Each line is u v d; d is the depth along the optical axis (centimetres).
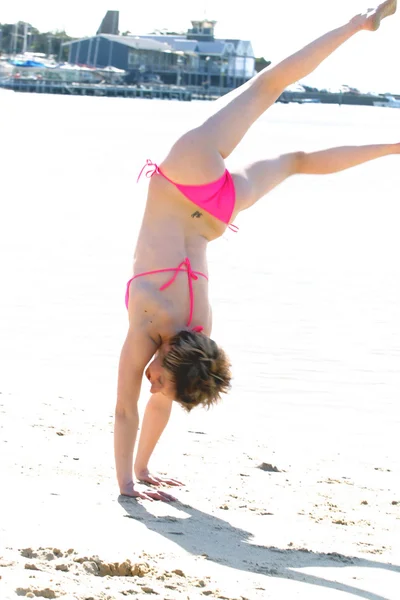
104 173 3120
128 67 15775
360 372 958
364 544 520
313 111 14425
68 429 718
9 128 5541
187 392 532
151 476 617
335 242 1819
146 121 7181
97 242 1694
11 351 976
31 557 440
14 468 600
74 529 489
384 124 8931
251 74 16062
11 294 1234
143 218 586
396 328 1141
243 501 591
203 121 580
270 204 2408
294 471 672
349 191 2812
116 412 576
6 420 729
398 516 579
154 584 424
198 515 550
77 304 1198
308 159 633
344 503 601
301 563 481
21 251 1559
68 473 602
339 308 1241
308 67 591
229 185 583
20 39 16712
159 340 566
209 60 15712
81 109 9212
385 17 602
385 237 1898
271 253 1659
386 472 682
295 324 1147
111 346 1017
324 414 834
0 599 380
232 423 798
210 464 675
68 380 884
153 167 589
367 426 804
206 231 591
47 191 2509
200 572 448
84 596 394
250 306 1235
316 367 972
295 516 566
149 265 567
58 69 14875
